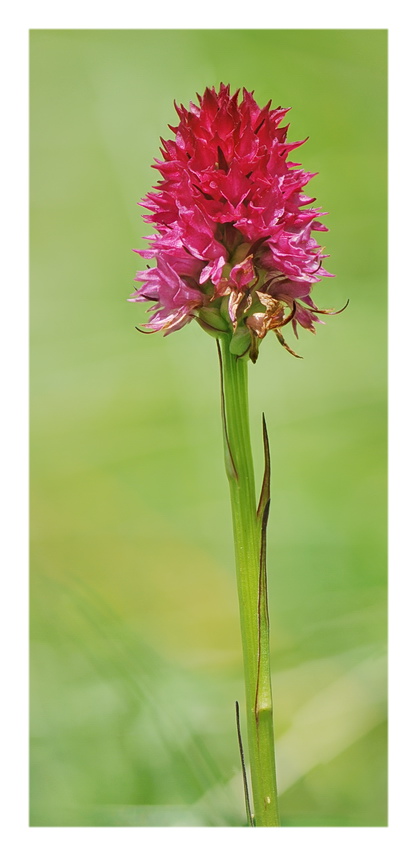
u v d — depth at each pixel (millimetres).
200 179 223
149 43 359
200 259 223
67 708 282
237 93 224
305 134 361
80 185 351
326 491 320
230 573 312
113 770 275
